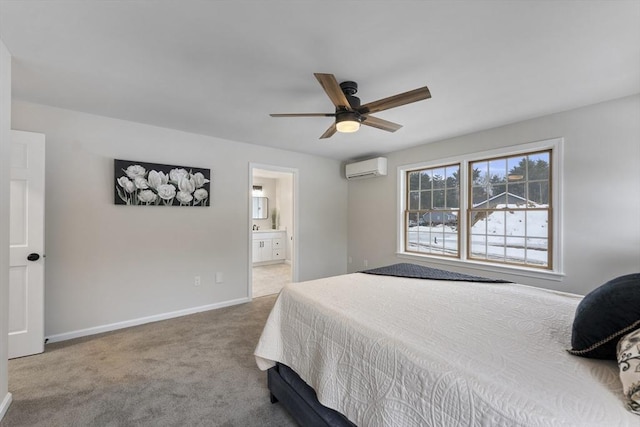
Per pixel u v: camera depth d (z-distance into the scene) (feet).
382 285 6.86
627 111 7.89
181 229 11.30
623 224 7.99
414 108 8.77
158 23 5.01
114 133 9.86
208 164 11.96
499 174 10.89
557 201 9.16
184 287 11.39
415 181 13.96
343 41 5.50
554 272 9.21
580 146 8.68
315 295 5.93
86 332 9.35
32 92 7.80
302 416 5.13
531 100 8.19
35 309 7.95
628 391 2.46
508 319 4.61
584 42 5.45
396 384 3.49
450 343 3.74
